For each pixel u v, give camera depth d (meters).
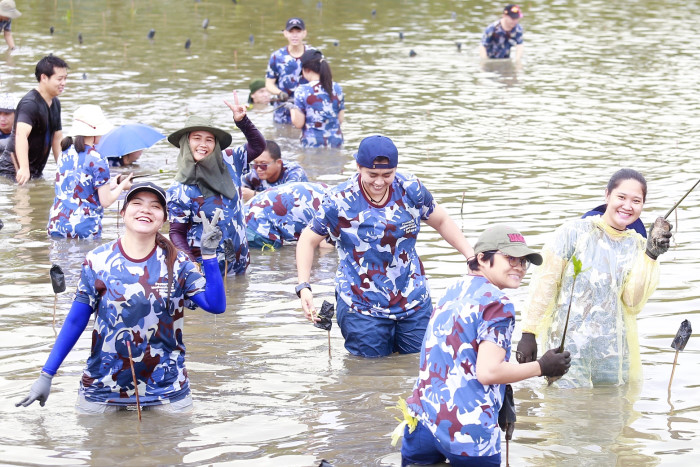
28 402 6.46
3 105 14.16
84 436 6.37
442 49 25.03
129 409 6.80
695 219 11.64
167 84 19.73
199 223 9.68
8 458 6.03
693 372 7.54
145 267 6.60
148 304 6.56
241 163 9.97
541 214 11.70
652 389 7.26
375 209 7.82
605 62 23.62
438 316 5.91
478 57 24.06
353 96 19.34
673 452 6.19
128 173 13.74
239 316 8.76
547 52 24.98
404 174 7.92
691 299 9.06
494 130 16.64
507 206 12.08
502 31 23.67
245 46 24.38
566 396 7.15
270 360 7.78
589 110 18.38
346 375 7.53
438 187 12.98
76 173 10.92
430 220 8.05
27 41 24.12
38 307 8.78
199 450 6.19
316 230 7.93
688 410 6.87
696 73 22.28
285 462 6.03
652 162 14.52
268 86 18.38
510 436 5.93
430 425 5.80
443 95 19.62
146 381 6.77
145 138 14.02
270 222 10.92
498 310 5.68
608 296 7.26
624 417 6.75
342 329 8.09
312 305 7.79
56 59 13.25
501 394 5.88
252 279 9.84
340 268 8.12
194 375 7.44
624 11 32.34
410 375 7.56
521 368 5.65
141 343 6.64
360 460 6.08
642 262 7.21
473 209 11.93
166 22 27.72
